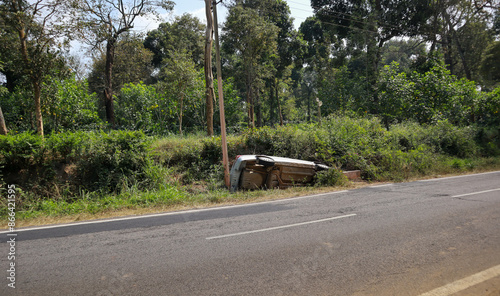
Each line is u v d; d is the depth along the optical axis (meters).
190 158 11.52
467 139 16.59
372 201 7.57
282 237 4.96
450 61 30.34
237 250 4.44
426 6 25.95
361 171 11.85
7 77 19.89
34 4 11.80
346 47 27.78
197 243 4.74
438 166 13.02
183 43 32.84
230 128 19.55
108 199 8.02
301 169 10.23
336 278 3.57
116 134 10.11
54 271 3.79
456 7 26.69
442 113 19.44
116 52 23.22
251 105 25.47
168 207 7.34
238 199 8.13
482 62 28.41
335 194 8.62
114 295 3.22
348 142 13.09
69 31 12.70
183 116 19.75
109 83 18.55
